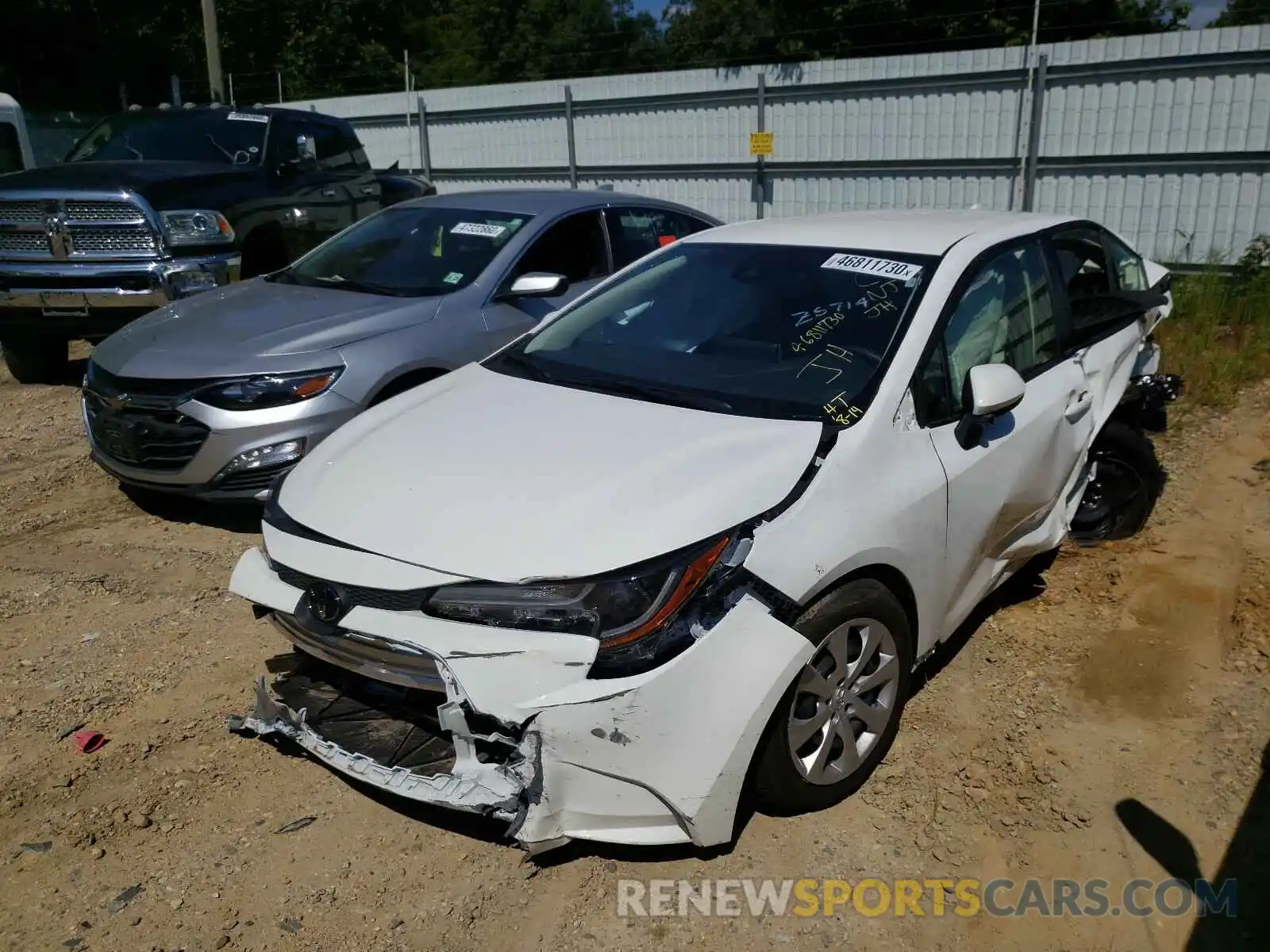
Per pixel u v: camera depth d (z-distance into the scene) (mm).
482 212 6359
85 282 7426
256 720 3260
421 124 16797
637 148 14578
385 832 3148
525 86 15367
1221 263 10086
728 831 2807
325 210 9000
